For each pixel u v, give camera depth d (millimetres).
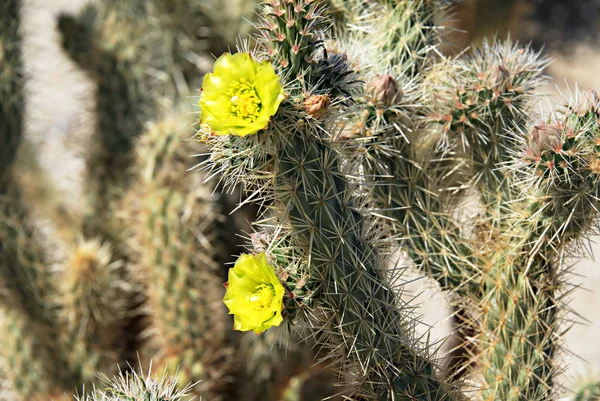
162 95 1540
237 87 737
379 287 812
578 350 1998
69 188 2006
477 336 907
